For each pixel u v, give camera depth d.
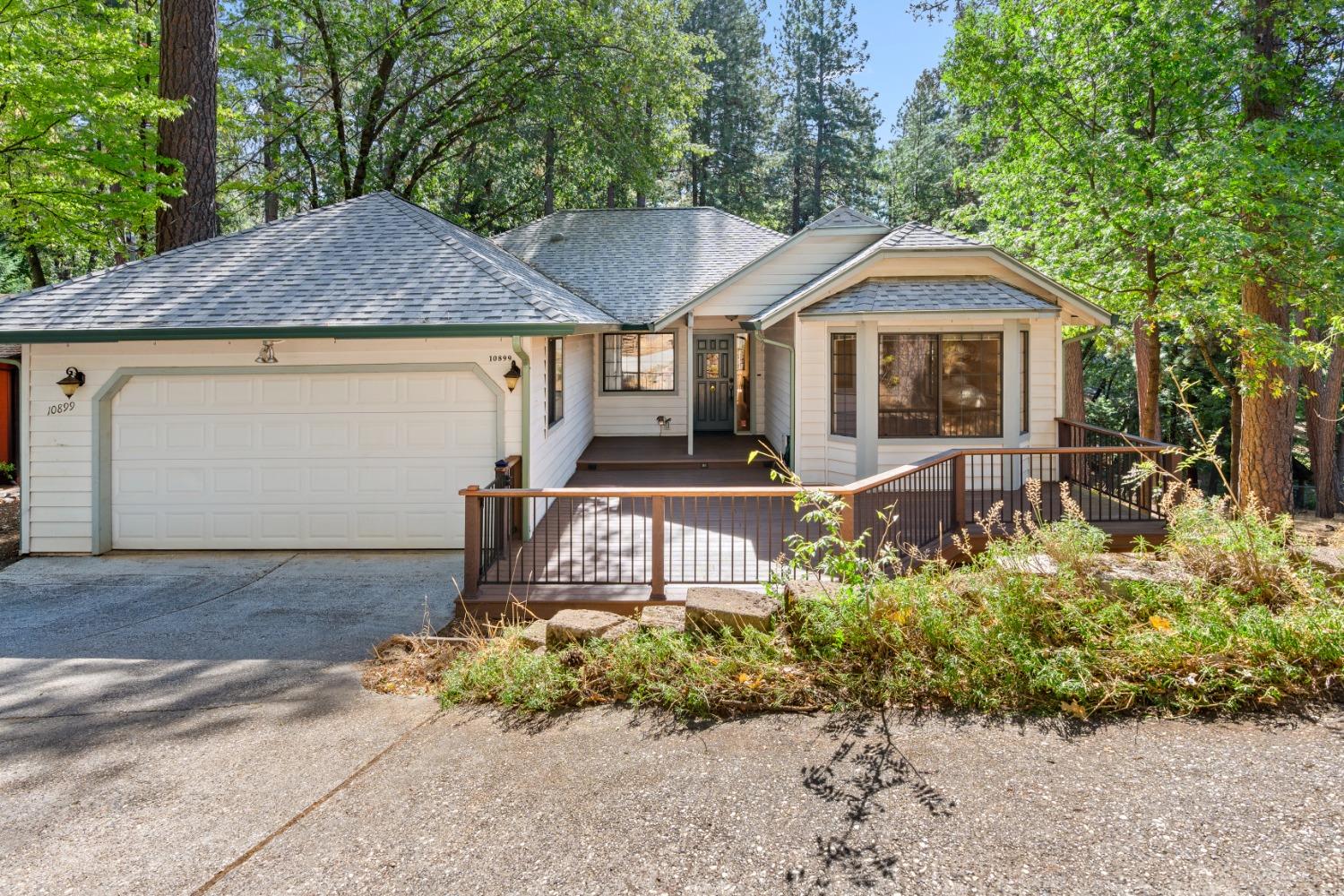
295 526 9.02
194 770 3.84
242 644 6.00
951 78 13.59
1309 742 3.53
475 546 6.51
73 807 3.49
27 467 8.87
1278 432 12.55
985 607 4.46
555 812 3.29
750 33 39.72
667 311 14.04
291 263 9.36
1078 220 12.23
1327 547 5.64
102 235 13.62
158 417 8.95
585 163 22.80
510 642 5.12
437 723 4.27
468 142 22.91
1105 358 29.05
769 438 15.52
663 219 17.83
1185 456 7.73
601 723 4.11
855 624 4.42
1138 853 2.84
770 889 2.75
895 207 43.44
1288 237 10.51
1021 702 3.98
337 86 20.22
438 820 3.27
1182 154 11.11
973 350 10.42
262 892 2.83
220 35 16.39
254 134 19.59
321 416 8.95
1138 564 5.11
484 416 8.91
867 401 10.30
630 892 2.76
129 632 6.32
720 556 6.84
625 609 6.36
